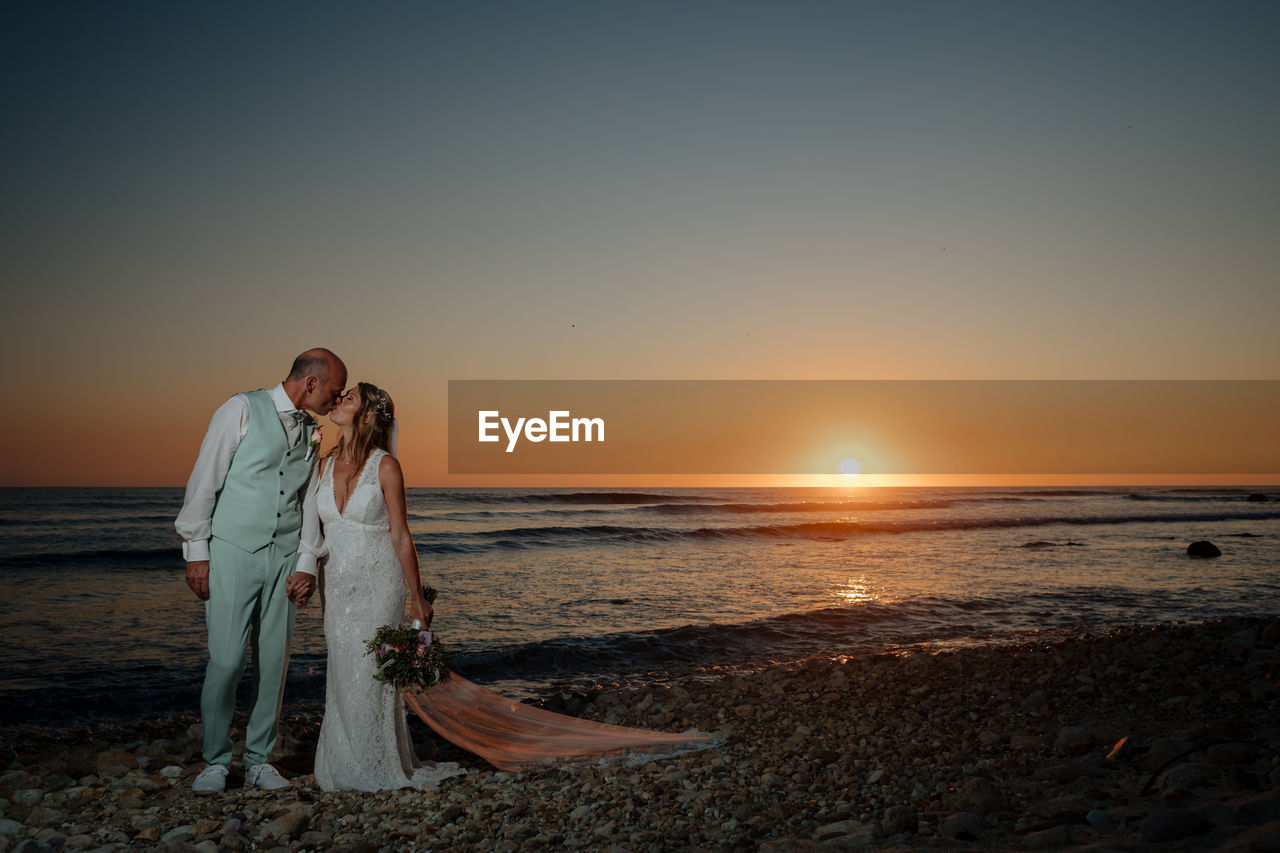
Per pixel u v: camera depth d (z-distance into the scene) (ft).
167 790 15.06
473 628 39.14
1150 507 175.83
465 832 12.19
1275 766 12.41
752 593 50.88
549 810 13.17
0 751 20.25
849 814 12.13
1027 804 12.35
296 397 14.74
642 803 13.48
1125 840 9.54
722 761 16.07
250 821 12.85
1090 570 64.39
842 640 37.19
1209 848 8.94
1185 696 19.92
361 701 14.43
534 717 17.94
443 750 18.31
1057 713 19.44
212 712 14.57
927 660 27.55
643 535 92.79
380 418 14.88
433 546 81.97
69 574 60.70
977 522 121.08
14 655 33.12
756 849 10.89
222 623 14.37
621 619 41.70
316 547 14.97
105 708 26.16
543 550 80.07
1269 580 58.44
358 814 13.10
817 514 140.26
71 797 14.28
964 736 17.80
